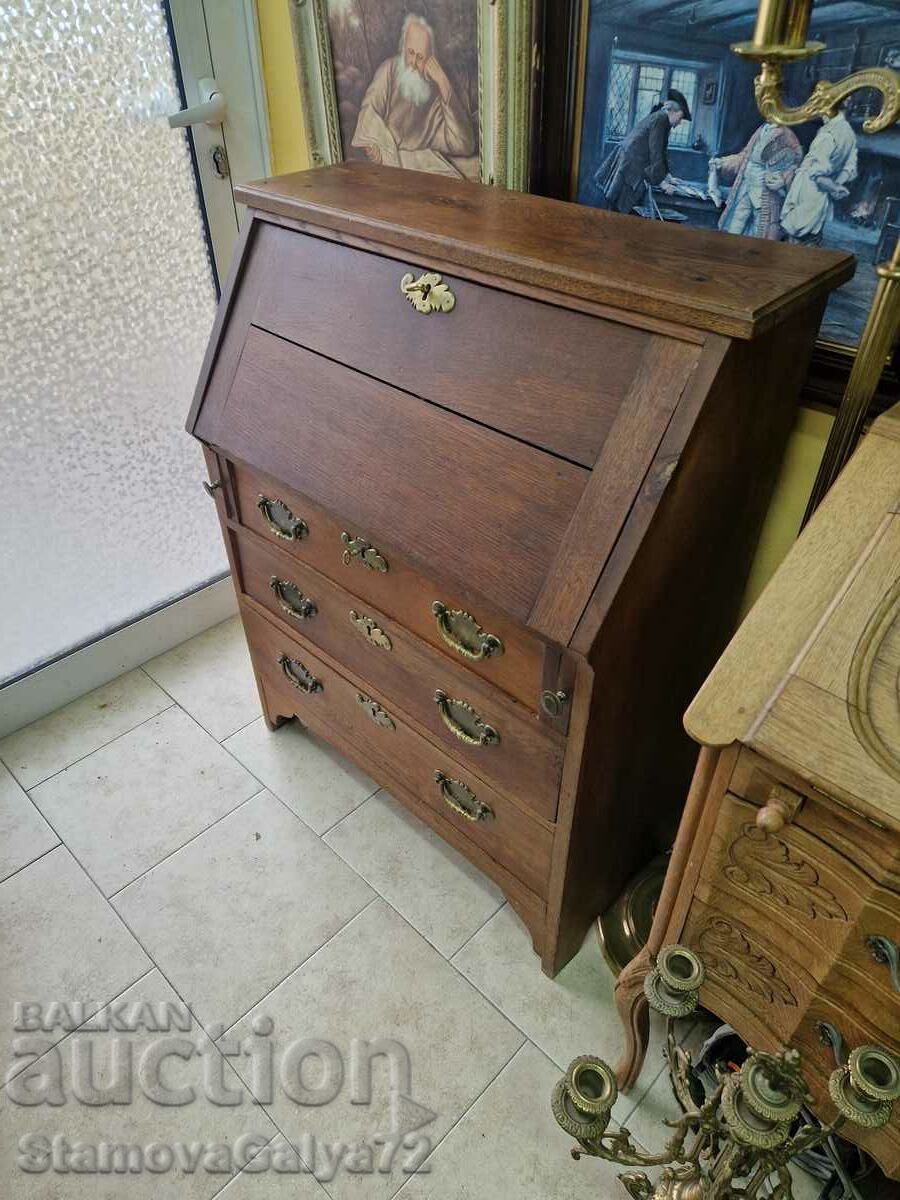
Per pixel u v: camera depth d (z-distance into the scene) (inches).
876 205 34.3
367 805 61.4
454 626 39.3
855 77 25.3
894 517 26.4
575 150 43.2
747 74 35.3
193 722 68.9
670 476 29.8
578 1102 25.6
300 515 45.5
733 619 45.4
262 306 44.6
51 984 50.4
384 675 47.9
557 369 33.1
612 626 31.8
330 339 41.1
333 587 46.9
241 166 61.4
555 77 41.4
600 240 35.6
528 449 33.6
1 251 52.2
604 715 35.9
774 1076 22.0
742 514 38.7
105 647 71.2
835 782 23.0
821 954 27.0
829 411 39.8
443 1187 41.5
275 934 52.9
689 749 49.1
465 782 46.6
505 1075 45.7
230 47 56.1
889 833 22.5
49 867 57.1
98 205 55.5
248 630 60.1
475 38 43.7
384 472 38.2
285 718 67.5
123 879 56.3
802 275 31.4
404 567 40.0
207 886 55.8
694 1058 45.0
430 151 50.3
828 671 24.8
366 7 48.3
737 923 29.9
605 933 50.9
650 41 37.4
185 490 71.2
